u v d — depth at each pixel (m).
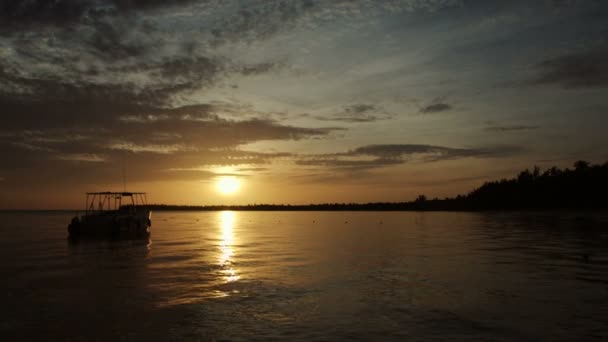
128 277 19.38
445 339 10.79
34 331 11.70
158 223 93.94
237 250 30.78
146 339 11.07
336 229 60.47
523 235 41.12
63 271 21.16
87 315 13.17
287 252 29.23
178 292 16.23
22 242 38.81
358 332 11.41
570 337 10.83
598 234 41.16
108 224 44.56
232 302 14.70
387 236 43.94
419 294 15.55
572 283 17.08
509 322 12.06
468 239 37.91
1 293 16.16
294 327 11.89
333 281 18.16
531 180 146.00
